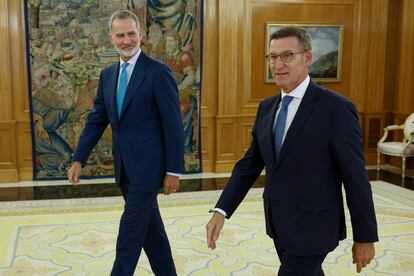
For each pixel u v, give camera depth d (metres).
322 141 1.86
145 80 2.65
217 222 2.13
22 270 3.51
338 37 7.60
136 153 2.68
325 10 7.53
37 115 6.66
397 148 6.86
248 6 7.23
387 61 7.85
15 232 4.36
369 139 7.93
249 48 7.33
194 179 6.84
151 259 2.94
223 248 4.00
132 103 2.65
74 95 6.73
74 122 6.78
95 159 6.89
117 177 2.79
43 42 6.55
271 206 1.97
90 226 4.56
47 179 6.79
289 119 1.95
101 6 6.65
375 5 7.62
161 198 5.63
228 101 7.24
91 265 3.62
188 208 5.20
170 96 2.67
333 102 1.88
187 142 7.21
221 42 7.09
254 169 2.21
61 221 4.71
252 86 7.43
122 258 2.65
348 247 4.04
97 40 6.70
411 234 4.37
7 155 6.57
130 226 2.66
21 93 6.61
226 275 3.46
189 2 6.95
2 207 5.24
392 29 7.80
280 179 1.94
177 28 6.96
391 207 5.26
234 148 7.39
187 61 7.06
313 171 1.88
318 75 7.64
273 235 2.02
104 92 2.80
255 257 3.81
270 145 1.99
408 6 7.43
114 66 2.84
